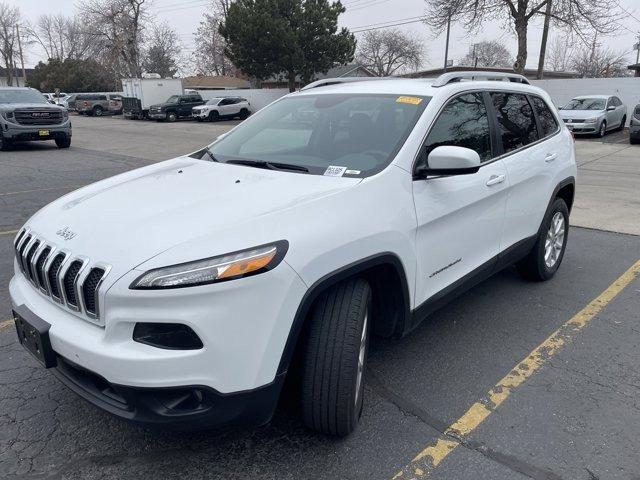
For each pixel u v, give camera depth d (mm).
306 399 2598
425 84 3686
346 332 2533
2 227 6984
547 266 5004
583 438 2844
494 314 4363
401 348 3799
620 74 60438
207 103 36844
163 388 2189
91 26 57625
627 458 2688
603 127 20938
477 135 3729
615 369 3545
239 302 2207
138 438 2826
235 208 2535
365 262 2621
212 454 2705
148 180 3170
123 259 2258
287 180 2930
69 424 2934
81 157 14984
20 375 3408
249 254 2244
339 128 3438
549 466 2635
